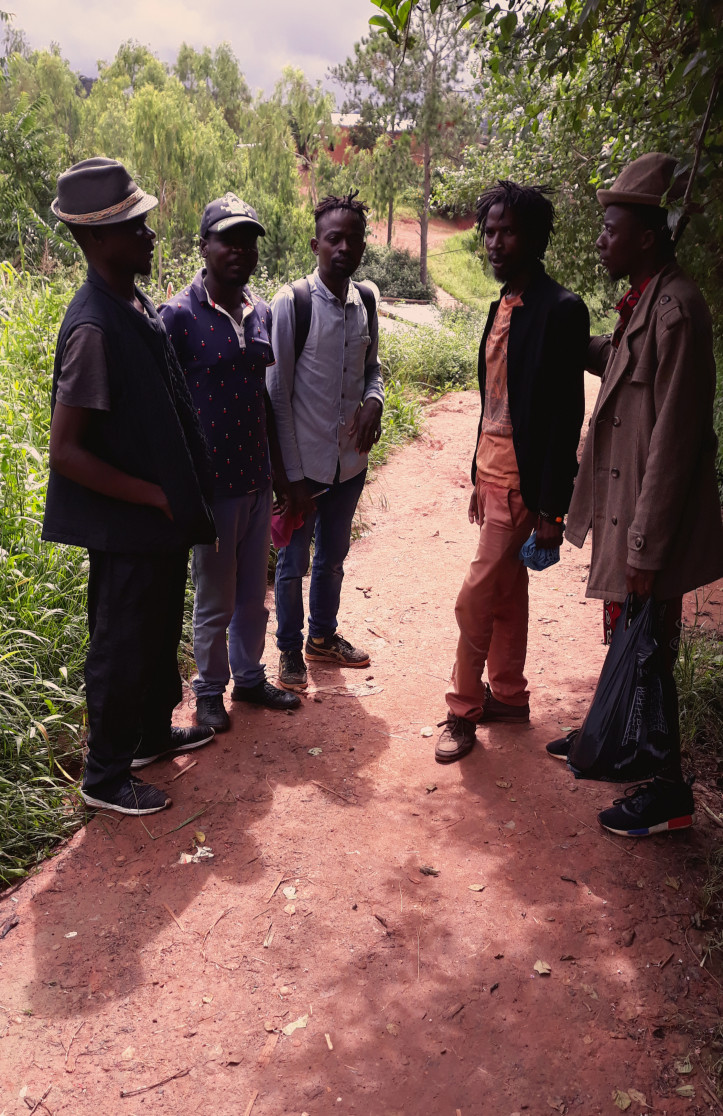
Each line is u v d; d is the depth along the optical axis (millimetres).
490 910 2662
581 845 2934
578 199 6469
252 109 32500
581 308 2945
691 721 3506
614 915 2635
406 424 8156
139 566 2768
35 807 2996
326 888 2746
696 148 2477
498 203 2957
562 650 4426
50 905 2658
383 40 28844
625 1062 2170
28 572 3975
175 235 25750
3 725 3154
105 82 43969
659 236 2613
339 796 3195
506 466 3178
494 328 3199
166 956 2475
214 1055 2184
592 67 5062
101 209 2490
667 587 2672
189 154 26391
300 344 3508
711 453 2648
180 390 2840
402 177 30688
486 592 3271
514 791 3240
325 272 3504
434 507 6496
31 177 20125
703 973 2426
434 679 4121
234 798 3158
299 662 4004
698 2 2510
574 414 3037
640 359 2611
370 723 3709
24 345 6004
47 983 2373
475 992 2379
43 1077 2111
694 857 2871
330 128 31281
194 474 2764
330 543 3965
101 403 2529
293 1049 2205
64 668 3434
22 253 8375
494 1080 2129
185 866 2818
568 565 5660
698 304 2533
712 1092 2088
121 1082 2105
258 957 2480
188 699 3809
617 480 2760
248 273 3084
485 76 7070
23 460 4516
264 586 3594
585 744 2830
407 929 2592
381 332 11734
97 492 2641
